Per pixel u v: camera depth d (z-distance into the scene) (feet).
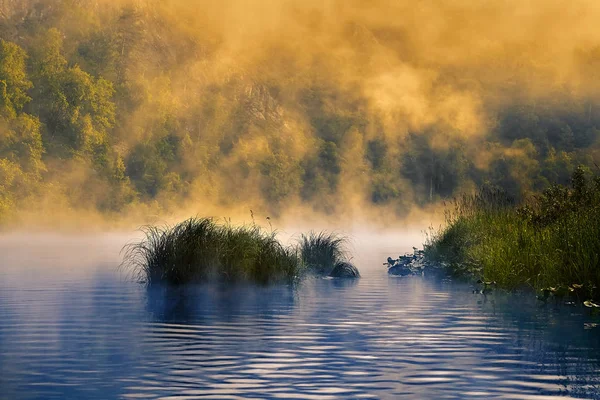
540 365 57.67
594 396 48.16
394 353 62.44
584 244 98.17
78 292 107.76
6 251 224.74
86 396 48.21
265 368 56.70
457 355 61.72
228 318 82.53
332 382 52.24
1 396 48.21
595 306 87.71
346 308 91.81
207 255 115.96
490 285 110.52
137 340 68.54
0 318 82.28
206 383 51.85
